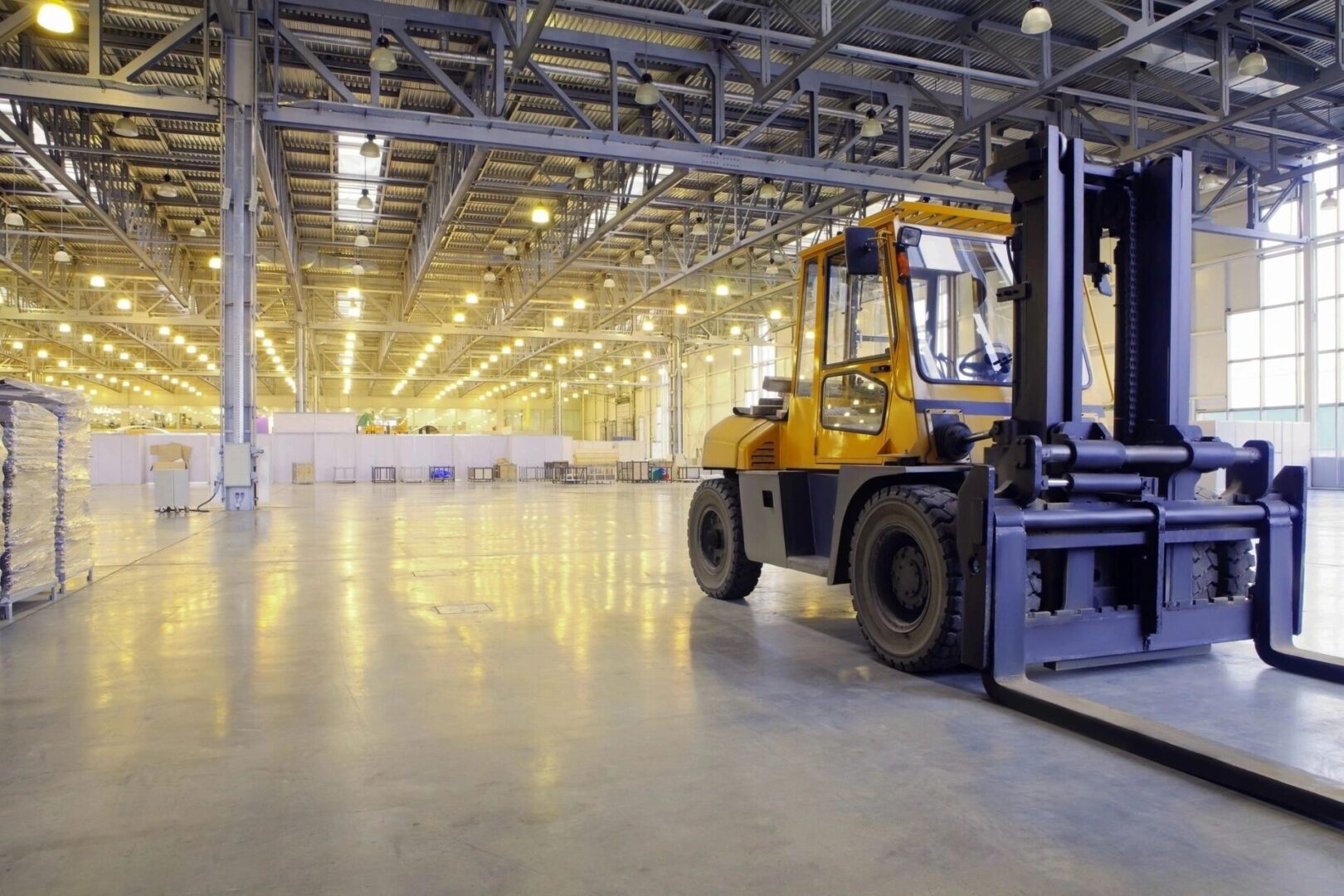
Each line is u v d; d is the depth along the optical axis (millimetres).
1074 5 12109
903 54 13656
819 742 3332
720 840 2455
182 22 12656
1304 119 16641
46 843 2430
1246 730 3455
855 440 5312
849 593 7152
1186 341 4496
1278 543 4578
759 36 12070
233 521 14438
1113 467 4152
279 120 12633
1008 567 3885
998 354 5223
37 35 13242
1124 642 4270
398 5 12141
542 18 10461
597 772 3002
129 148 18031
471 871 2262
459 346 43406
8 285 28469
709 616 6082
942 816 2625
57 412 6910
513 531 13023
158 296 31719
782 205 19172
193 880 2209
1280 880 2232
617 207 20891
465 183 16156
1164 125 16734
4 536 5770
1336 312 21047
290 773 2986
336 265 26594
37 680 4273
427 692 4059
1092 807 2703
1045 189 4141
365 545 10852
